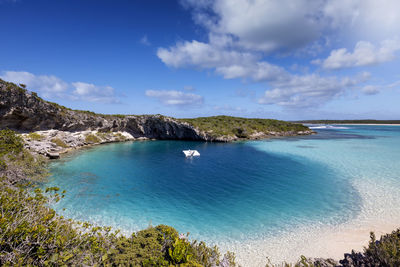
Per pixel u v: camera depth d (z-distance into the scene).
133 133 67.75
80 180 22.52
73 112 48.88
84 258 5.82
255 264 10.08
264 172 27.50
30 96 36.94
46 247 5.58
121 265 6.08
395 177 23.86
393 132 101.00
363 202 16.95
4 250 4.85
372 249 6.65
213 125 75.69
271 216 14.92
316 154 40.59
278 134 84.00
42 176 21.31
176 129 69.00
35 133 37.31
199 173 27.06
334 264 8.27
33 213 6.34
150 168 29.41
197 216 14.98
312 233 12.66
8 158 19.45
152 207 16.44
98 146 49.84
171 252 6.73
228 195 19.14
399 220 13.88
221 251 11.02
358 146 51.09
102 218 14.39
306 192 19.75
